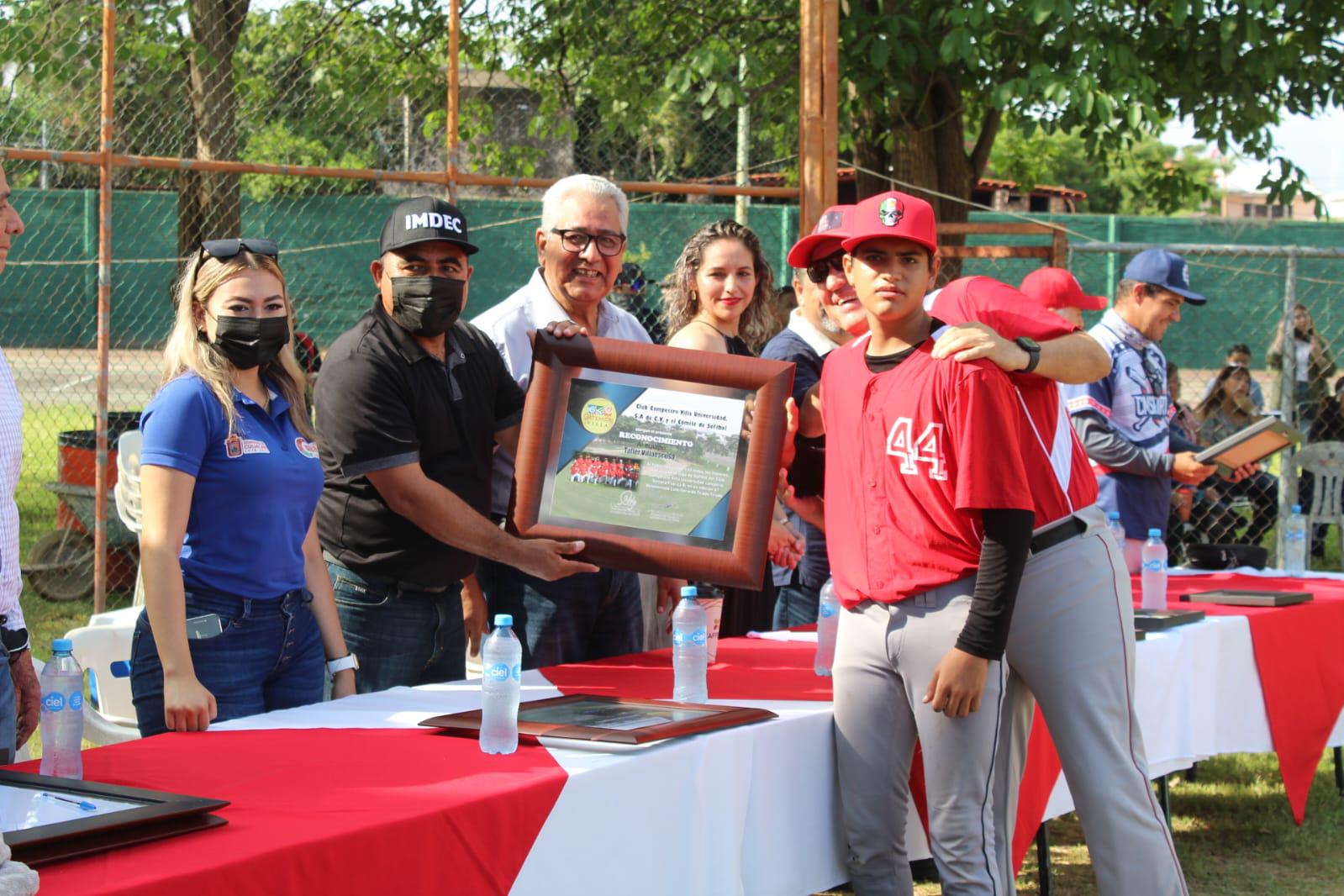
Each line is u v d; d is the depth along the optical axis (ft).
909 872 10.61
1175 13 28.25
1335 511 31.07
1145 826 9.93
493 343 12.60
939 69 31.32
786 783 9.96
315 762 8.49
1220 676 14.48
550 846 8.04
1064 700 9.90
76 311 38.27
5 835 6.45
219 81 26.00
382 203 30.96
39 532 31.24
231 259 9.89
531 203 34.53
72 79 25.61
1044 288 11.88
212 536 9.91
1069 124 29.12
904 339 9.98
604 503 11.44
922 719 9.77
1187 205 39.93
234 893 6.54
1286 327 29.63
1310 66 32.01
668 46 28.43
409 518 11.40
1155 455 17.40
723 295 14.88
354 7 25.75
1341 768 18.06
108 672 14.16
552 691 11.02
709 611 12.38
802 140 22.97
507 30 26.73
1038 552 9.88
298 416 10.50
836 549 10.36
